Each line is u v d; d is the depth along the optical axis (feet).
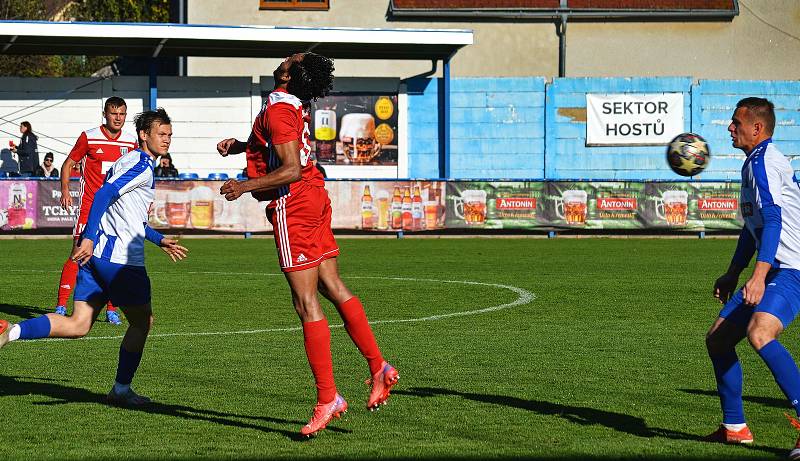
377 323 67.15
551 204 157.48
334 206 153.38
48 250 130.00
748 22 203.51
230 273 102.73
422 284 92.38
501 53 200.23
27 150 170.60
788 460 32.73
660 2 201.46
